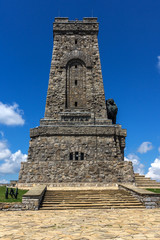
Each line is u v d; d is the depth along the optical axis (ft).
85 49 139.33
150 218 45.98
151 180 113.60
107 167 107.04
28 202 59.82
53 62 136.46
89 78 133.69
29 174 106.01
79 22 143.64
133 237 31.27
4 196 70.33
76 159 113.60
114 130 118.21
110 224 40.27
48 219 45.62
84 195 73.41
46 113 127.03
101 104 129.49
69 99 131.75
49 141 115.65
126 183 104.42
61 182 103.86
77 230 35.83
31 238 31.22
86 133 116.88
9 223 41.78
